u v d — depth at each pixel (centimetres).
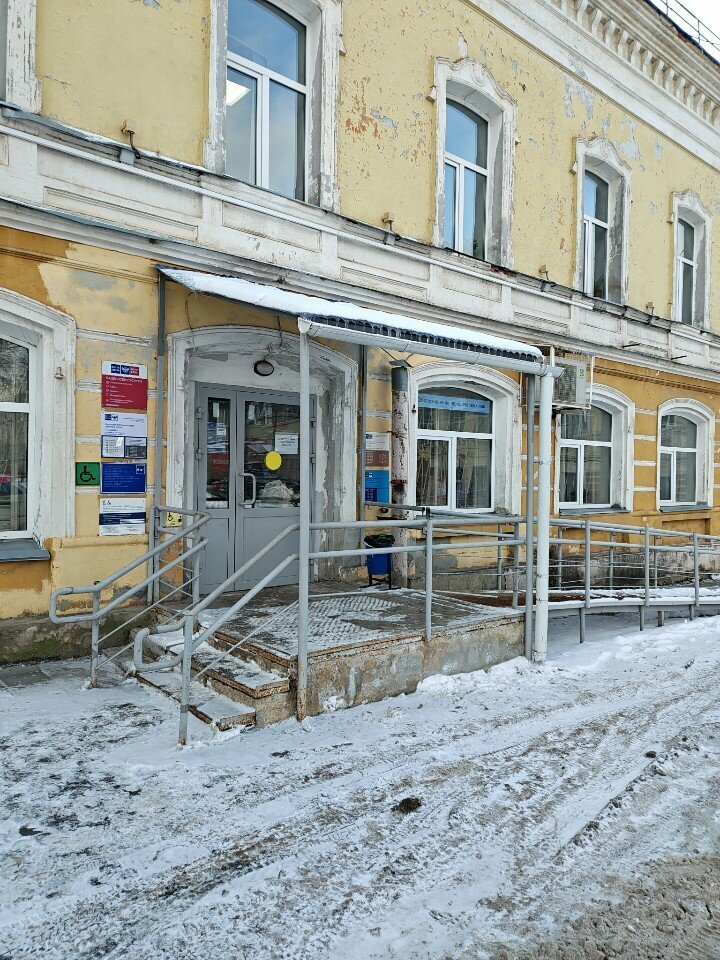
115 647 579
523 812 350
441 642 540
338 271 727
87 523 570
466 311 858
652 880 296
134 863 293
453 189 888
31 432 563
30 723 431
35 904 266
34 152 532
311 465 749
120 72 577
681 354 1223
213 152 627
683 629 789
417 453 852
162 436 607
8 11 517
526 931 261
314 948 249
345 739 428
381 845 315
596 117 1040
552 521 700
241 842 312
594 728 466
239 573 428
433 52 810
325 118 709
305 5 699
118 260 577
